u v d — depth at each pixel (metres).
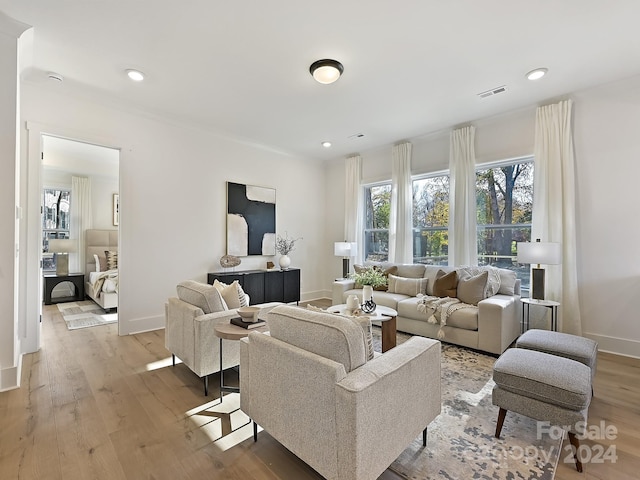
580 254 3.42
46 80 3.14
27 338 3.12
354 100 3.58
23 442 1.76
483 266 4.11
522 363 1.83
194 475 1.54
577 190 3.43
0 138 2.28
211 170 4.66
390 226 5.13
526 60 2.78
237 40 2.50
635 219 3.12
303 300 6.00
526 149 3.80
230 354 2.46
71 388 2.40
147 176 3.98
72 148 4.99
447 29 2.36
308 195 6.10
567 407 1.62
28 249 3.12
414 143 4.97
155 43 2.55
